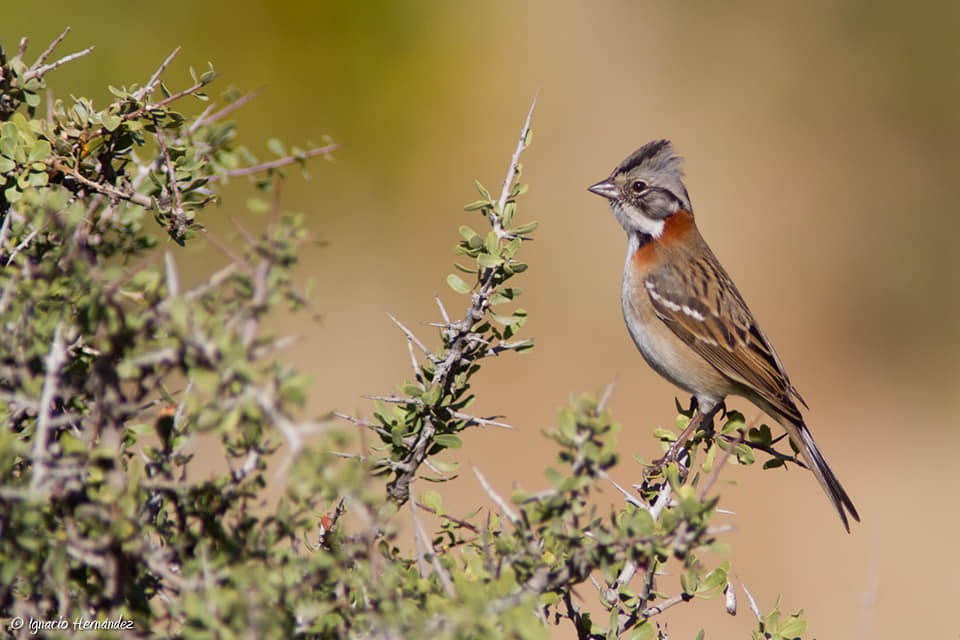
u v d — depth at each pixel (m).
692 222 10.98
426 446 6.17
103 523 4.20
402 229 22.33
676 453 8.02
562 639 11.09
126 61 19.80
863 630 6.60
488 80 23.38
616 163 23.91
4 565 4.12
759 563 16.03
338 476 3.70
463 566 5.51
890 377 21.84
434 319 20.70
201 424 3.71
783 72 25.34
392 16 22.36
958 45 24.61
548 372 20.16
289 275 3.91
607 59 24.86
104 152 6.41
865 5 25.08
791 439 9.94
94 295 4.14
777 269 23.53
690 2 25.53
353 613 4.50
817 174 24.67
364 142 22.28
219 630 3.94
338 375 19.00
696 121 24.92
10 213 5.52
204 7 20.73
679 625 14.28
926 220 23.91
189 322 3.81
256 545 4.41
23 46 6.27
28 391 4.29
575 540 4.55
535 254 22.67
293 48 21.59
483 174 22.92
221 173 6.73
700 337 10.37
